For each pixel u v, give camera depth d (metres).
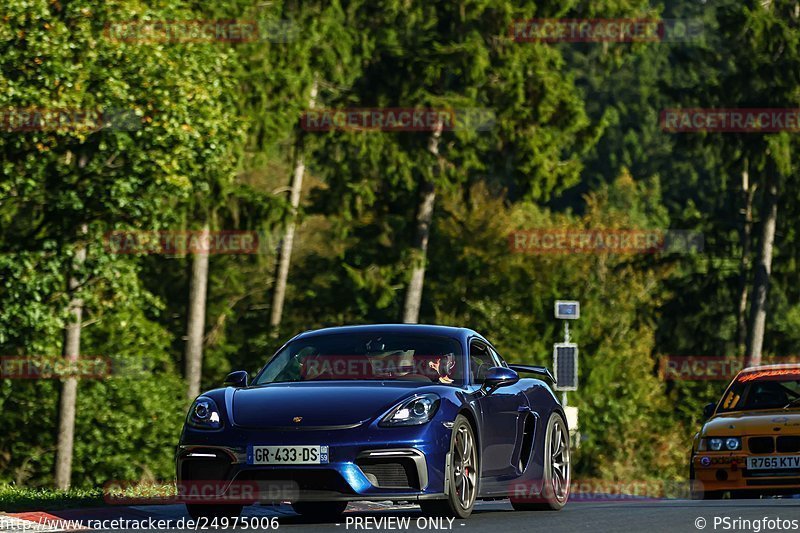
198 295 62.34
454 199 70.81
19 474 52.56
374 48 64.31
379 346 18.78
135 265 45.41
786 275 79.19
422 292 75.88
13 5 40.94
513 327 71.06
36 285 42.41
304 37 60.84
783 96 73.88
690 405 75.06
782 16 76.38
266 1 60.03
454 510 17.11
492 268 75.25
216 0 54.19
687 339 82.12
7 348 45.06
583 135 68.31
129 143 42.62
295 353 18.94
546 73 66.56
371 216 70.38
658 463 68.50
